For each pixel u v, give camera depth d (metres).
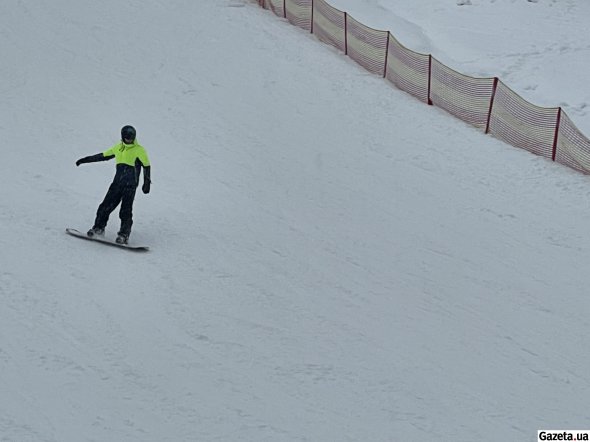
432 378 18.14
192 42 48.81
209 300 21.72
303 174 32.91
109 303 21.12
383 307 22.06
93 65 44.50
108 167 32.28
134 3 54.81
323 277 23.86
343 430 15.73
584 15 56.91
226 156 34.22
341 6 57.41
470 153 36.31
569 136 34.97
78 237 25.33
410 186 32.31
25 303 20.75
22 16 51.19
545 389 17.92
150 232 26.31
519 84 45.66
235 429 15.62
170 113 38.84
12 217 26.61
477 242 27.44
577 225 29.33
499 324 21.38
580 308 22.73
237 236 26.55
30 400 16.36
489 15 56.47
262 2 56.56
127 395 16.78
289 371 18.12
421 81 42.81
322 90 43.12
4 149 33.38
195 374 17.81
